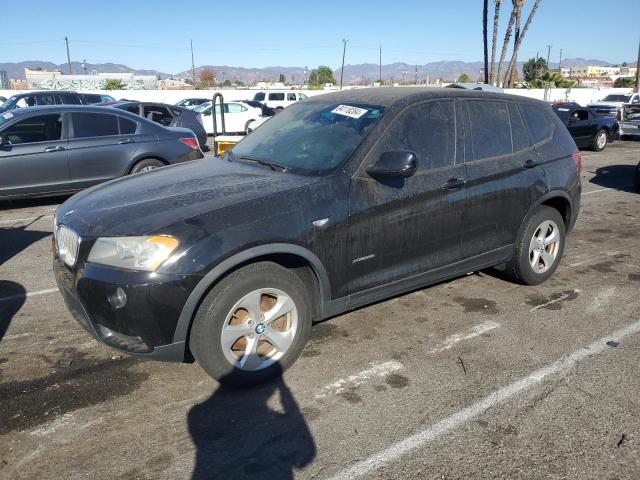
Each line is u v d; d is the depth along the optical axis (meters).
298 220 3.31
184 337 3.04
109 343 3.09
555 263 5.13
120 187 3.75
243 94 35.75
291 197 3.34
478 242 4.39
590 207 8.92
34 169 7.93
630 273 5.54
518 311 4.54
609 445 2.82
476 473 2.62
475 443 2.85
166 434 2.92
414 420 3.04
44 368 3.60
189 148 9.14
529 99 5.00
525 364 3.66
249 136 4.68
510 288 5.05
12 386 3.38
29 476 2.60
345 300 3.69
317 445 2.84
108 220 3.13
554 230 5.03
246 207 3.19
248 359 3.29
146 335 2.98
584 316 4.45
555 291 5.00
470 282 5.21
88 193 3.79
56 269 3.43
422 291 4.97
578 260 5.98
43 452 2.77
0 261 5.87
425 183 3.91
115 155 8.46
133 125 8.72
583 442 2.85
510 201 4.52
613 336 4.08
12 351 3.83
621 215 8.32
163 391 3.33
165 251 2.93
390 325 4.26
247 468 2.67
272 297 3.39
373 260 3.73
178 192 3.44
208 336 3.11
